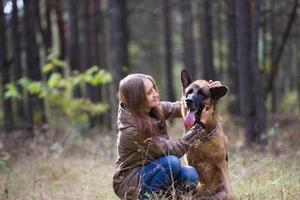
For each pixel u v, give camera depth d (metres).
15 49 12.91
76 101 11.43
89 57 14.74
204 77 17.08
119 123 4.55
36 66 11.89
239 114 14.73
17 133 10.30
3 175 6.48
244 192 5.03
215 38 22.75
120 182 4.62
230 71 16.12
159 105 4.62
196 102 4.33
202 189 4.65
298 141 8.77
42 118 11.58
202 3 17.19
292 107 20.16
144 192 4.50
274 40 14.02
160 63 29.17
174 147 4.42
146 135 4.41
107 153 7.89
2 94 12.66
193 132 4.45
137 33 23.42
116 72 10.73
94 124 13.28
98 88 15.03
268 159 6.21
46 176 6.41
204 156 4.59
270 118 13.38
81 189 5.66
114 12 10.68
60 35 13.50
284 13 13.59
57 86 11.94
